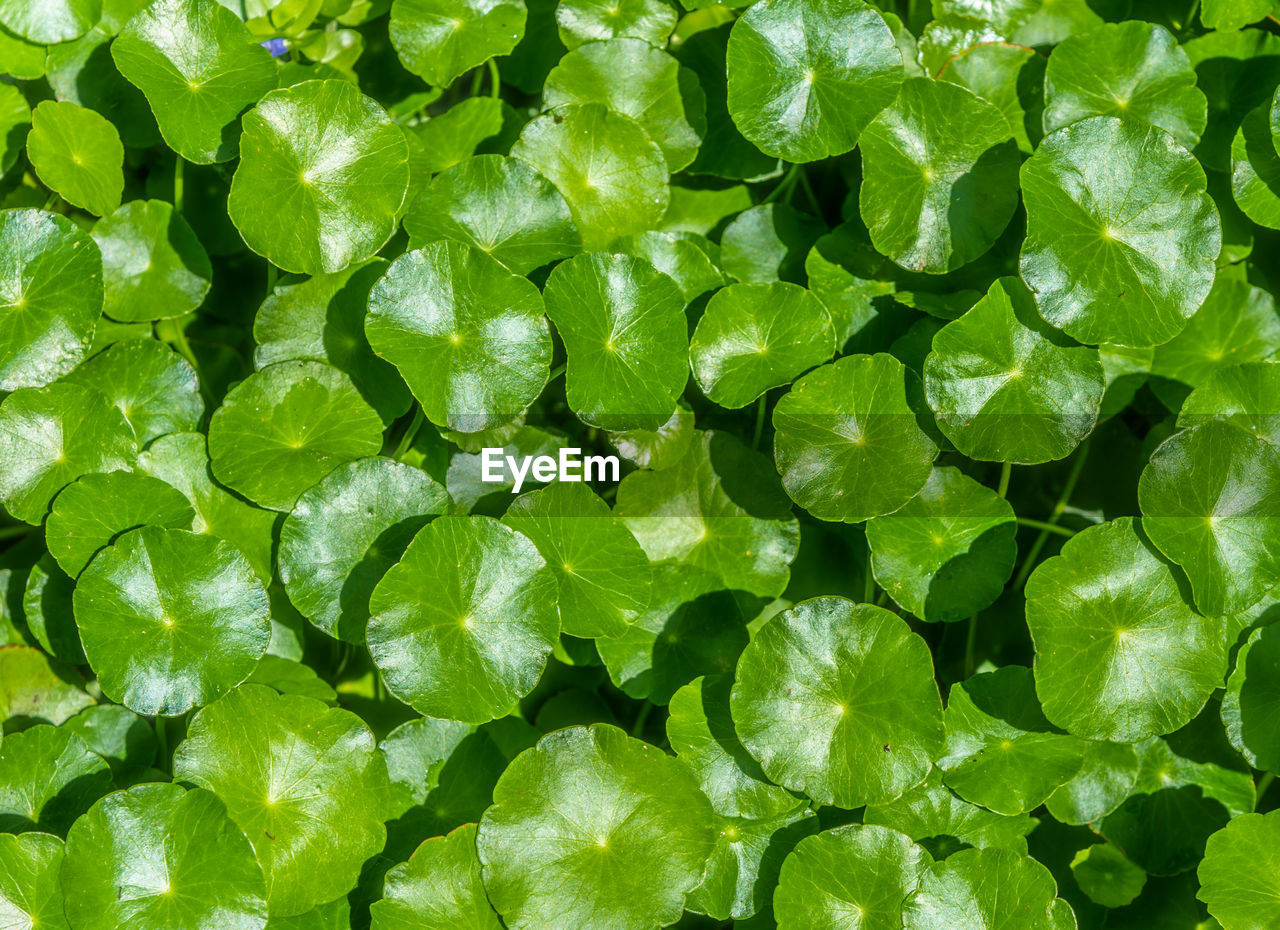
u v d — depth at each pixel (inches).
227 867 35.0
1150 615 35.7
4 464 36.2
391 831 36.1
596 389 36.0
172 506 36.1
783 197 38.4
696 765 35.8
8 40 37.4
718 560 36.8
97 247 36.6
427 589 35.4
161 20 36.7
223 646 35.6
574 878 35.3
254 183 36.0
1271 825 35.6
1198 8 38.1
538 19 38.4
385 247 37.5
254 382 36.3
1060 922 35.4
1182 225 36.0
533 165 37.1
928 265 36.6
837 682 35.5
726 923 36.8
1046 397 36.0
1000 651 37.5
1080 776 36.1
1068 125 36.1
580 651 37.0
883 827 35.6
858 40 36.7
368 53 38.6
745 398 36.3
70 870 35.0
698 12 38.0
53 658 36.7
